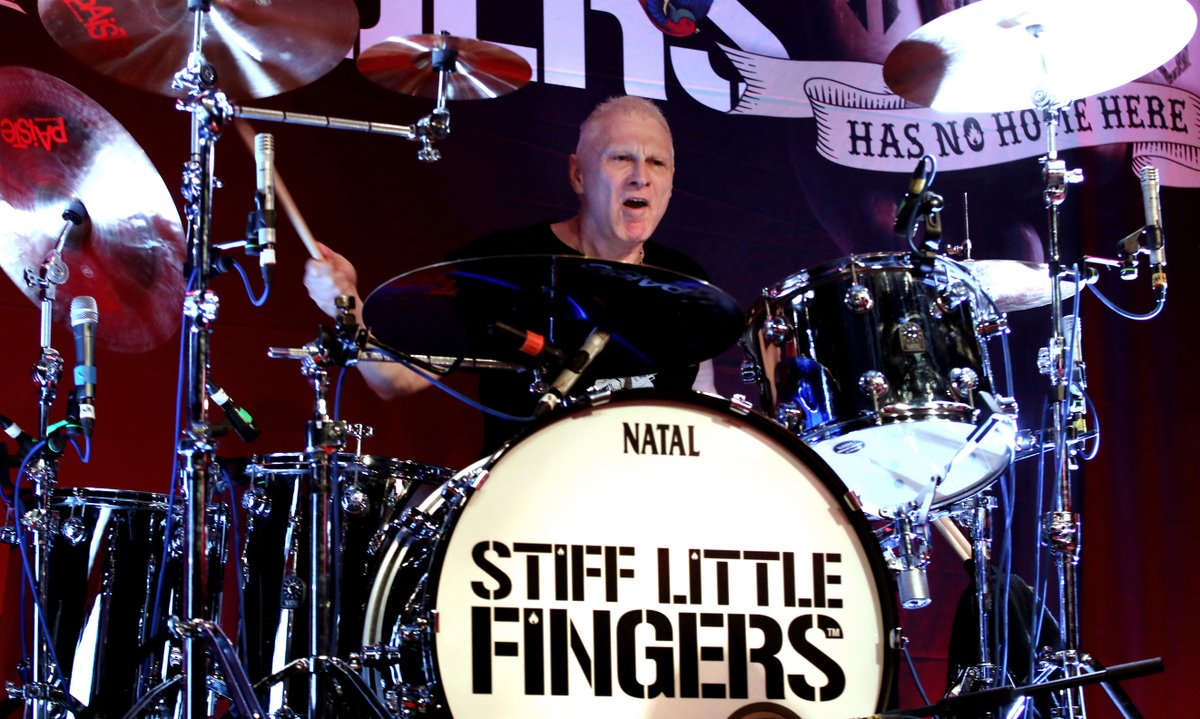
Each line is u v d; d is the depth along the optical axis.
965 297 3.01
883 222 4.14
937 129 4.23
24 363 3.39
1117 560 3.98
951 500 3.34
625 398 2.67
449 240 3.79
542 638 2.54
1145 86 4.38
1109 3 3.10
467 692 2.48
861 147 4.18
